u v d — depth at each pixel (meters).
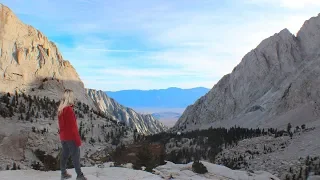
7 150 133.38
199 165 38.78
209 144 142.50
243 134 164.88
